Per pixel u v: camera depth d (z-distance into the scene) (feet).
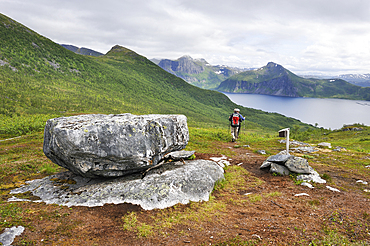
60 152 31.45
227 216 27.86
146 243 21.75
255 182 40.68
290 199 32.42
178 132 41.55
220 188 37.86
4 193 31.94
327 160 59.00
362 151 78.59
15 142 101.24
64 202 29.07
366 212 27.53
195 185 34.22
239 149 73.61
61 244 20.27
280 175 43.16
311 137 274.36
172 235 23.35
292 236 22.39
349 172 46.83
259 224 25.34
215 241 22.13
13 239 19.81
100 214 26.58
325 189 35.81
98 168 33.71
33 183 36.01
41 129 176.86
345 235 22.49
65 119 34.91
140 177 36.83
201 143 80.33
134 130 34.73
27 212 25.05
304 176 40.52
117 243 21.44
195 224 25.71
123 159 33.99
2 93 460.14
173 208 29.17
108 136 32.65
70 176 38.27
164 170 38.22
